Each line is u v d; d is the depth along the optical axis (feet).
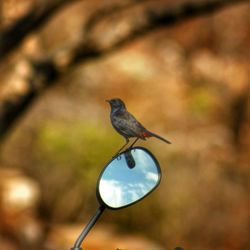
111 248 53.72
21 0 40.70
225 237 61.21
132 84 69.41
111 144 61.21
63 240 52.37
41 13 41.01
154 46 77.87
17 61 42.16
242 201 63.00
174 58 77.30
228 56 81.05
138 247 55.21
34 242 50.06
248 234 61.67
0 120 42.11
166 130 66.08
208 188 62.13
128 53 74.33
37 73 42.27
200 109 69.77
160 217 59.57
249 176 64.49
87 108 64.18
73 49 42.96
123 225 58.80
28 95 42.37
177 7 44.34
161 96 69.31
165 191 60.64
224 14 83.51
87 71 67.92
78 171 59.67
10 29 40.73
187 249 59.82
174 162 62.13
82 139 60.70
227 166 64.39
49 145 60.18
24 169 59.26
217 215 61.52
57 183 59.11
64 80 65.72
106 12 44.83
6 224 50.11
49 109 62.34
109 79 68.69
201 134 66.90
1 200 51.44
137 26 44.16
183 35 83.05
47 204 58.44
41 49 42.73
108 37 43.73
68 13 65.77
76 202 58.80
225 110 72.28
